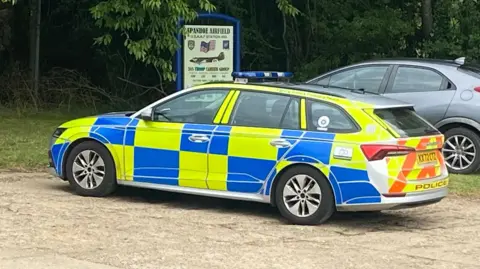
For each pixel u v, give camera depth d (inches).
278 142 332.5
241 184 340.5
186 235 305.9
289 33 785.6
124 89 804.6
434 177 332.5
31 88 768.9
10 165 471.8
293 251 285.0
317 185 325.7
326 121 330.3
